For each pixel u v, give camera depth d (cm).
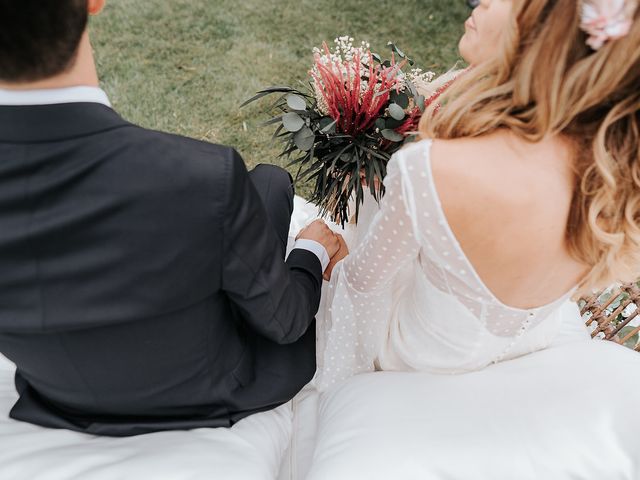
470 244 98
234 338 124
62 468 109
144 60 323
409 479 114
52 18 72
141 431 120
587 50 82
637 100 83
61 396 111
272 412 140
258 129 296
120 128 82
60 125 79
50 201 81
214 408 125
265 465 122
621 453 113
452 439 118
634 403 120
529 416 121
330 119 147
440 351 131
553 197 92
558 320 145
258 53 334
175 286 88
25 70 75
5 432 117
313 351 147
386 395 133
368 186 151
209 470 111
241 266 93
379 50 345
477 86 96
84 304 86
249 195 91
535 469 113
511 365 135
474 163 91
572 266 106
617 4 76
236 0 363
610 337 183
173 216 84
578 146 90
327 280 162
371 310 136
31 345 94
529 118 91
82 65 80
